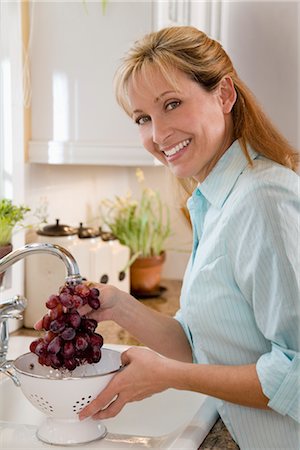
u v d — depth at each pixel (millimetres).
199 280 1396
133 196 3250
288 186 1317
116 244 2637
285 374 1254
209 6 2645
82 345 1315
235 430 1410
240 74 2785
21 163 2281
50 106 2346
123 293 1622
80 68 2311
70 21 2305
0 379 1705
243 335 1375
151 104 1432
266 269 1279
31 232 2406
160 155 1520
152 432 1724
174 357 1675
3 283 2193
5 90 2203
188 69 1403
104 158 2309
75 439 1356
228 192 1416
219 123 1443
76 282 1422
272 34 2771
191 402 1753
